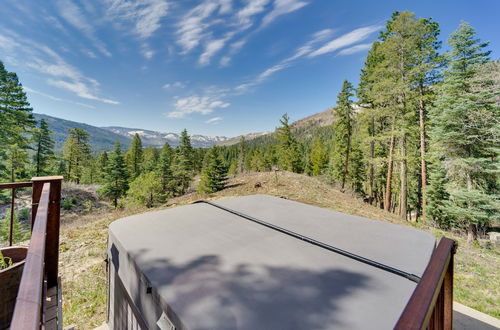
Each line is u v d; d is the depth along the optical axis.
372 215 10.47
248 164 56.00
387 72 13.33
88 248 5.29
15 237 12.51
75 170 33.72
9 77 17.83
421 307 0.90
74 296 3.53
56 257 2.39
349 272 1.63
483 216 10.22
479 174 11.10
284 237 2.30
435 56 12.64
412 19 12.19
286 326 1.12
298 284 1.47
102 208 21.98
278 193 12.68
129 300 1.96
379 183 22.16
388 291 1.41
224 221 2.78
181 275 1.56
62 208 19.38
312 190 13.70
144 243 2.10
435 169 16.98
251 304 1.27
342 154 24.88
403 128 13.69
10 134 18.33
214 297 1.33
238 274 1.58
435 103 11.66
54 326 1.96
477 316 3.51
